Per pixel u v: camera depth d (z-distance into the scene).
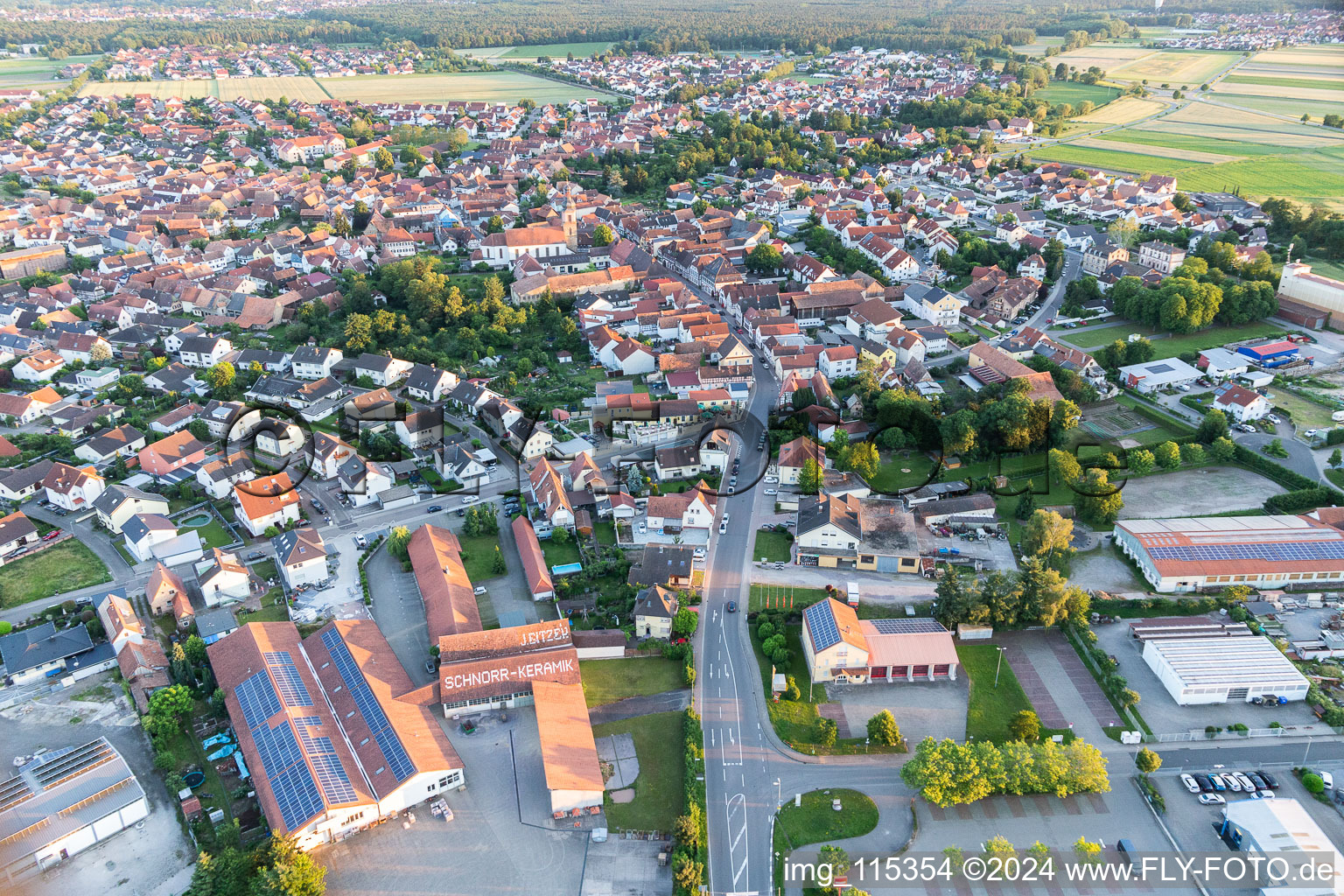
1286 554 162.25
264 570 171.38
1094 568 169.00
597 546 177.00
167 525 180.50
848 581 167.25
